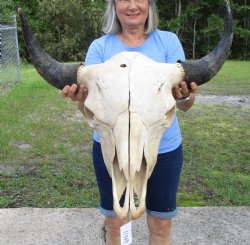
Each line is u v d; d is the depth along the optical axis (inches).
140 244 163.9
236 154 287.4
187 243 163.6
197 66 109.3
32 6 1364.4
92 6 1304.1
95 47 125.2
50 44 1332.4
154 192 127.0
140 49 122.0
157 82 100.0
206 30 1494.8
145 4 119.0
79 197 209.2
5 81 652.1
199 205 205.0
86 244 164.4
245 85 659.4
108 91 98.0
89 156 276.2
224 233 170.6
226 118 401.1
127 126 92.6
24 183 229.3
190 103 117.9
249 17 1539.1
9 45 716.7
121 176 93.0
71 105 452.1
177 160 126.0
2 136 312.3
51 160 267.4
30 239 167.2
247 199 209.8
